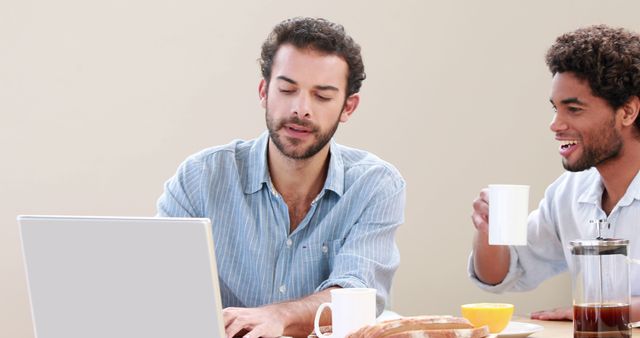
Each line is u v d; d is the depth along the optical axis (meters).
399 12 3.91
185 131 3.57
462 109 4.02
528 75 4.14
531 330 1.82
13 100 3.34
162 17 3.54
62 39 3.40
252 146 2.30
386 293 2.25
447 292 3.99
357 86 2.17
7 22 3.33
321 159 2.20
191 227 1.40
